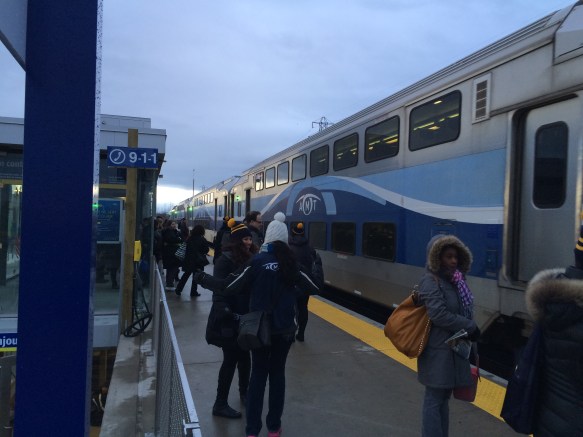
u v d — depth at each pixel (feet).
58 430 5.98
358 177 31.71
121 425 15.08
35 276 5.96
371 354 19.58
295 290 12.09
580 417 7.06
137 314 25.63
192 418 5.76
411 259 25.03
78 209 6.03
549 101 16.94
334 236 35.53
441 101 22.89
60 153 6.01
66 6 6.04
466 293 10.27
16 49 5.59
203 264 33.40
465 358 10.19
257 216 24.06
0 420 14.80
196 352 20.07
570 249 15.94
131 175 24.57
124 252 24.72
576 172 15.84
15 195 25.41
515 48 18.49
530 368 7.75
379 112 29.07
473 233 20.17
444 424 10.67
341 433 12.94
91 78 6.08
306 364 18.34
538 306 7.35
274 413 12.20
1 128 24.43
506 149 18.56
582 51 15.69
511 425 7.94
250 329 11.23
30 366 5.95
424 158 24.07
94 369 26.81
